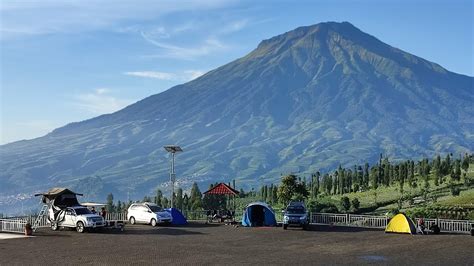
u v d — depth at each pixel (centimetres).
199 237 4231
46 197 4891
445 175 13700
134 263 2919
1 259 3052
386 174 14112
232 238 4172
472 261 3038
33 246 3631
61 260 3014
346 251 3450
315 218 5638
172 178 5931
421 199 10844
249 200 12438
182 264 2898
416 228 4641
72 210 4681
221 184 6306
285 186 7800
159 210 5409
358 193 13450
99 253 3294
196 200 10931
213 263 2939
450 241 3994
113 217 5906
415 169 16038
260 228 5028
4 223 4672
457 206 8450
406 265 2902
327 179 15462
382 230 4881
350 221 5438
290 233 4572
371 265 2902
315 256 3219
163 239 4075
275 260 3058
